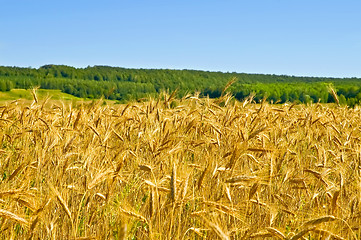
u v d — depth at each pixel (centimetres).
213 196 548
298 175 658
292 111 1388
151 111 940
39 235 491
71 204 561
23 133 859
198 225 519
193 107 1074
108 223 535
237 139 724
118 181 617
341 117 1424
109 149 759
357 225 448
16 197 421
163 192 448
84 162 595
